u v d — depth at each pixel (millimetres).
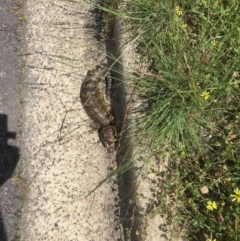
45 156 1132
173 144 1008
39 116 1165
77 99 1179
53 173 1118
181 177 993
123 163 1065
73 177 1112
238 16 1030
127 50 1104
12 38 1232
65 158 1129
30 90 1188
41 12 1256
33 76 1199
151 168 1006
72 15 1251
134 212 1001
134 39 1093
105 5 1204
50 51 1220
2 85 1190
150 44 1089
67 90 1186
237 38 1022
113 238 1062
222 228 923
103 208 1085
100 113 1146
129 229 1034
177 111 998
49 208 1092
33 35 1236
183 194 980
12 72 1202
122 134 1106
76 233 1071
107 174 1112
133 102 1065
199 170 987
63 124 1158
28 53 1220
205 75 1018
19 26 1246
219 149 998
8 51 1220
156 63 1059
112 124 1144
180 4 1081
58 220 1081
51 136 1146
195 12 1066
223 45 1032
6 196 1106
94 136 1147
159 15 1077
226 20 1046
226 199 947
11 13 1254
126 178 1072
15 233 1081
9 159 1135
